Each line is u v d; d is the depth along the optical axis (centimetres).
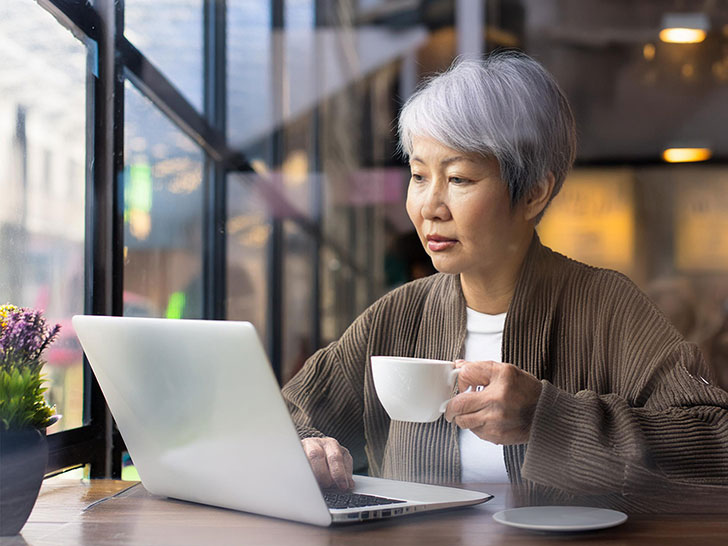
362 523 72
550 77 106
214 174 241
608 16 469
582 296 108
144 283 160
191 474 79
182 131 203
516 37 479
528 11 475
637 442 81
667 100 475
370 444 113
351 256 441
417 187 105
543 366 107
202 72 223
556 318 108
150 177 167
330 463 84
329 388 115
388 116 464
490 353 110
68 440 117
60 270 128
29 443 71
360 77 466
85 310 133
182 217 205
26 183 120
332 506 75
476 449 103
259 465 71
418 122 101
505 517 72
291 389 114
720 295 459
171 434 78
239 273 265
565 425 81
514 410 81
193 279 218
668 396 95
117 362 77
